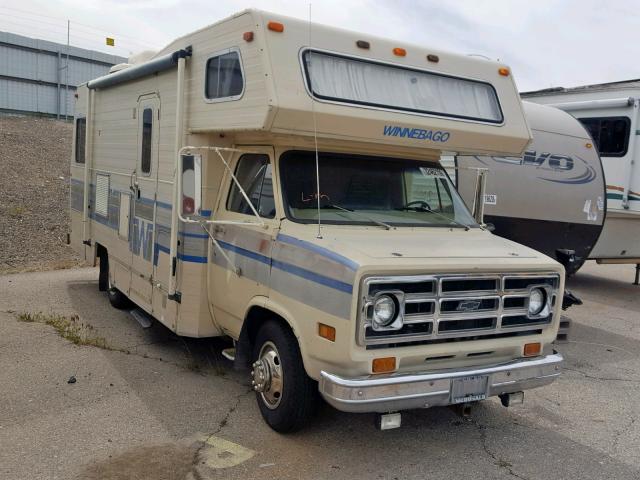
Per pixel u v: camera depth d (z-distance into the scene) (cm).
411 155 558
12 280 962
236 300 507
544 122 885
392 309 397
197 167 467
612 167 1088
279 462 425
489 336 442
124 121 704
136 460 418
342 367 393
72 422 472
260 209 494
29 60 2669
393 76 496
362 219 491
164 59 566
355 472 418
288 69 443
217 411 503
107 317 768
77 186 908
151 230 622
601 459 454
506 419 520
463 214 561
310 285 417
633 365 687
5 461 410
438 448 460
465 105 527
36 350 629
